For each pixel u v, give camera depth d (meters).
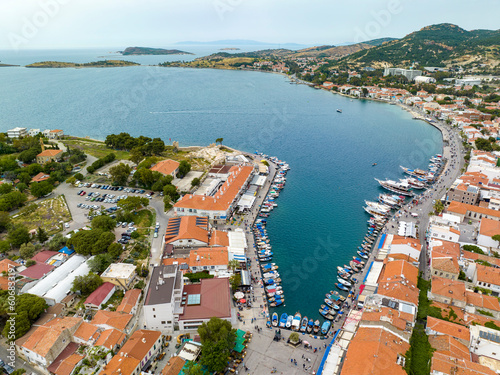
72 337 100.44
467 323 107.88
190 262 138.62
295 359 101.38
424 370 89.12
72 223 172.38
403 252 145.75
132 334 103.50
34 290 118.88
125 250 150.50
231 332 102.38
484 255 144.88
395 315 104.12
